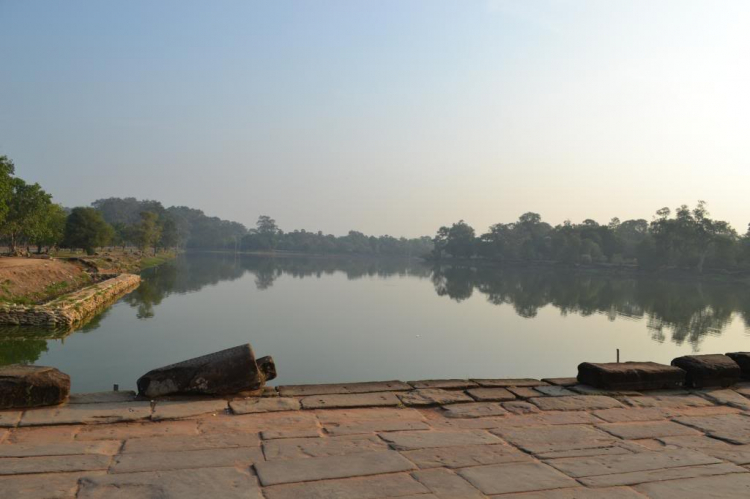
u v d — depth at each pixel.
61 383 6.34
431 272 130.88
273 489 4.31
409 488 4.41
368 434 5.80
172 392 6.78
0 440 5.26
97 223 85.81
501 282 96.94
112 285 51.09
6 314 31.81
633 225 162.38
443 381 8.11
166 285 66.06
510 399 7.46
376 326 38.22
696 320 50.06
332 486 4.40
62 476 4.45
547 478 4.73
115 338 29.53
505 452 5.39
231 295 57.25
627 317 50.56
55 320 32.56
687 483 4.70
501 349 30.88
